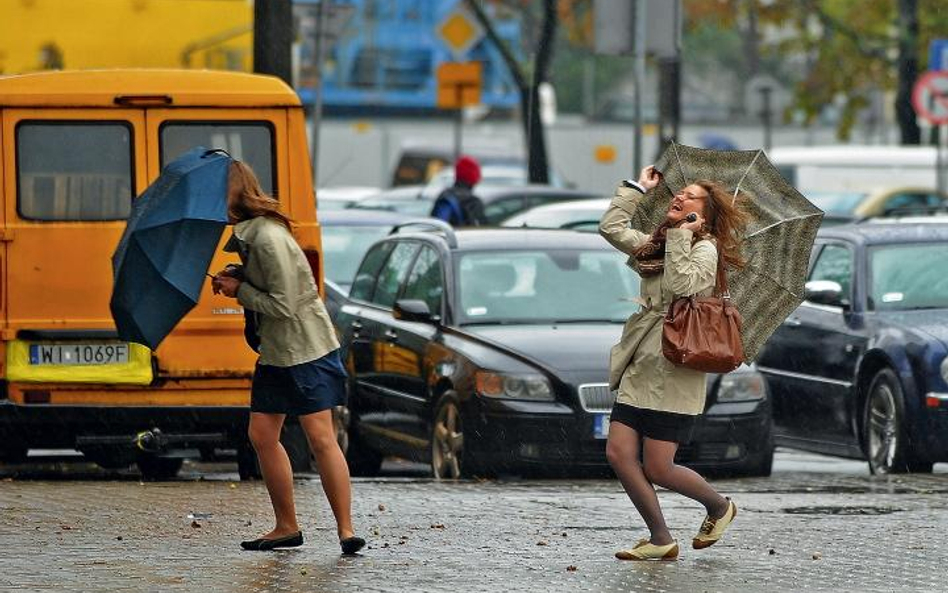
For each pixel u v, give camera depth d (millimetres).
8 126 31828
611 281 36656
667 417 22938
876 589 20766
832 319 37906
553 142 121375
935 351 34938
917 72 86062
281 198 32188
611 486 32000
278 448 23391
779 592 20547
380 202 67188
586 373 33281
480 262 36469
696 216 22797
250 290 22797
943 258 38000
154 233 22703
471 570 21875
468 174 50938
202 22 50156
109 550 23188
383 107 139125
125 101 31938
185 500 28406
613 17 50344
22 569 21594
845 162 88250
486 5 124750
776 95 91750
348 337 38938
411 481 32531
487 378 33344
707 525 23500
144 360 31875
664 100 79062
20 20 49312
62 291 31828
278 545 23438
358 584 20750
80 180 31938
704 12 88875
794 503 29312
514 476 34156
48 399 31828
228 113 32156
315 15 63406
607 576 21531
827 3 90812
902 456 35219
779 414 39406
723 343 22641
